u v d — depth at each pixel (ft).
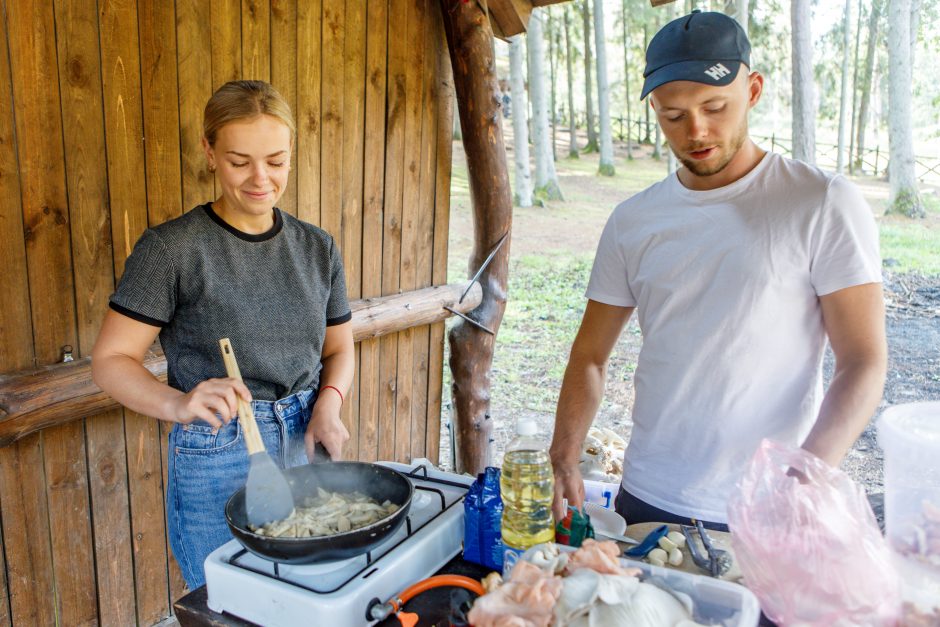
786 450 3.79
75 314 6.96
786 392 5.10
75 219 6.85
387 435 11.30
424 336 11.74
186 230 5.53
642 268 5.56
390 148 10.46
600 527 4.75
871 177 65.77
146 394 5.12
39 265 6.64
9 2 6.17
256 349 5.79
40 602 7.04
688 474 5.35
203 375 5.74
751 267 5.01
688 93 4.72
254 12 8.20
